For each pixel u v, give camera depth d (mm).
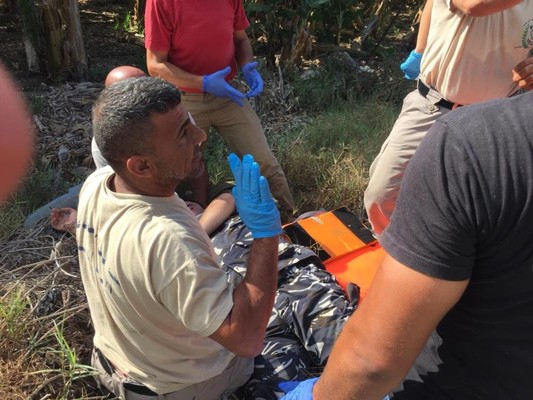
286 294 2330
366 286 2607
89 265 1604
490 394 1012
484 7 1962
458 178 807
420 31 2756
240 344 1472
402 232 865
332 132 4035
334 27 5758
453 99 2289
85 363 2197
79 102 4418
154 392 1729
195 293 1387
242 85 3451
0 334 2102
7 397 1920
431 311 868
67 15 4762
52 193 3338
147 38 2736
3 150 356
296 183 3648
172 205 1471
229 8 2852
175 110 1402
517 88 2248
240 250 2580
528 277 844
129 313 1528
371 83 4891
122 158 1396
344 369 972
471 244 826
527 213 787
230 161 1590
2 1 6172
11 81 375
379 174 2547
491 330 936
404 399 1164
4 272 2607
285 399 1338
